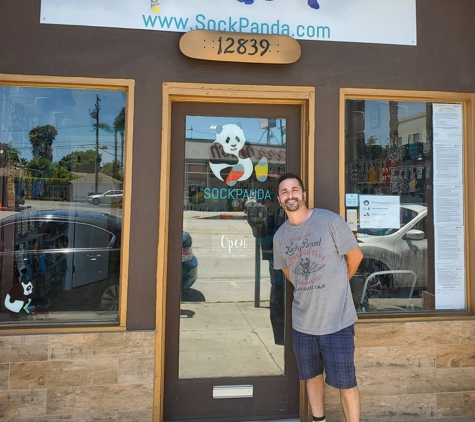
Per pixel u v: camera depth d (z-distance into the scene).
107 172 3.11
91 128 3.11
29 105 3.09
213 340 3.17
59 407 2.87
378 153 3.31
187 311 3.16
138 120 3.03
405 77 3.29
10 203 3.07
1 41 2.96
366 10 3.26
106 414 2.90
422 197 3.37
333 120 3.19
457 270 3.38
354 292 3.28
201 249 3.20
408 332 3.15
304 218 2.70
